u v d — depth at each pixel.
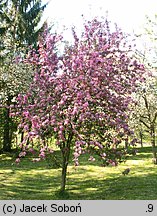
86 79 10.65
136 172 16.16
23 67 22.36
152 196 11.09
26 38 27.53
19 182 14.55
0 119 24.03
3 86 22.55
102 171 16.75
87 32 12.00
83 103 10.41
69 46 12.13
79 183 14.10
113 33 12.13
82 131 10.84
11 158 22.27
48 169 17.78
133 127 18.42
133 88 11.70
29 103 11.71
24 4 27.80
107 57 11.65
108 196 11.37
